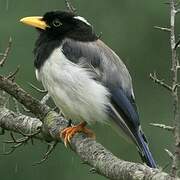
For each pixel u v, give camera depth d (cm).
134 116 1373
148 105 2280
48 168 2103
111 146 2141
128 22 2312
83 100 1339
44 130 1328
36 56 1377
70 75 1339
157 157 2142
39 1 2241
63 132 1293
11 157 2081
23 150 2084
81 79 1341
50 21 1407
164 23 2333
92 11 2295
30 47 2205
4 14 2242
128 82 1391
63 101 1348
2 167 2080
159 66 2339
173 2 1117
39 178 2091
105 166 1141
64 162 2112
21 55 2194
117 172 1112
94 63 1370
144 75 2331
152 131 2194
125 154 2138
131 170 1086
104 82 1365
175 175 1025
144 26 2322
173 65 1081
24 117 1360
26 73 2167
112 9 2305
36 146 2086
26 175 2091
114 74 1377
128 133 1371
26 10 2245
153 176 1045
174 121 1055
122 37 2316
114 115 1362
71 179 2111
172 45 1094
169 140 2159
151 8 2322
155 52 2338
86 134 1336
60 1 2238
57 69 1344
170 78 2338
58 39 1391
